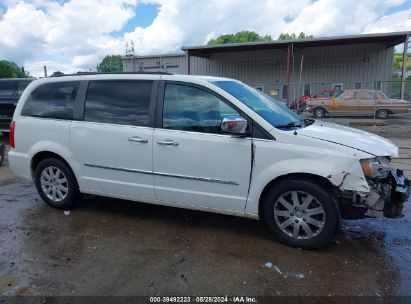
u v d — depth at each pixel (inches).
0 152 315.0
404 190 140.5
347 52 1054.4
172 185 163.0
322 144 138.5
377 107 738.2
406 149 388.8
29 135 196.2
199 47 1040.8
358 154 134.4
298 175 144.5
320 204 140.6
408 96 781.3
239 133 143.6
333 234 141.4
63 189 192.9
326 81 1084.5
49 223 177.2
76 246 151.3
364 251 146.3
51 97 193.0
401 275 127.9
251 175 147.6
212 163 152.6
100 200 212.2
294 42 962.7
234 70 1176.2
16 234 163.9
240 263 136.3
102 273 129.3
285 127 150.6
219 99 154.3
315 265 134.7
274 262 136.9
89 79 183.8
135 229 169.3
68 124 184.2
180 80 162.4
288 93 831.1
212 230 167.5
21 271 131.0
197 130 156.0
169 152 159.8
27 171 199.9
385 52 1024.9
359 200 138.4
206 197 157.2
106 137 173.6
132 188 172.6
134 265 135.0
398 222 177.9
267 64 1133.1
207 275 127.9
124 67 1321.4
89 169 181.9
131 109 170.6
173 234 163.3
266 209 151.1
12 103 433.4
